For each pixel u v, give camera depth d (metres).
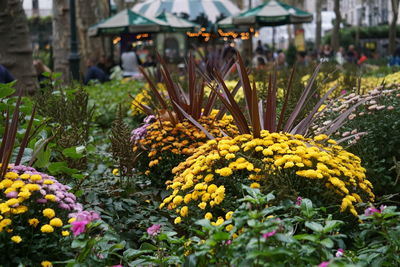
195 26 22.58
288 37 41.41
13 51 8.89
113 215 4.51
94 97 11.17
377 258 3.19
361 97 5.99
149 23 20.16
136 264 3.47
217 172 3.95
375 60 25.55
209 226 2.88
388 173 5.29
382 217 3.15
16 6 8.88
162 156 5.74
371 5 50.06
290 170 3.97
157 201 5.29
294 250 2.77
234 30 24.44
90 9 25.33
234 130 5.72
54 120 6.39
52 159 5.37
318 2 36.50
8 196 3.34
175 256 3.48
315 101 7.07
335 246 3.77
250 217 2.75
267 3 22.09
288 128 4.91
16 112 3.91
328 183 3.87
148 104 8.76
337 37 31.84
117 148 5.23
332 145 4.56
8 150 3.56
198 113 6.04
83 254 3.12
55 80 7.86
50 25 45.44
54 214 3.35
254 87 4.39
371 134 5.38
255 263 2.66
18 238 3.18
